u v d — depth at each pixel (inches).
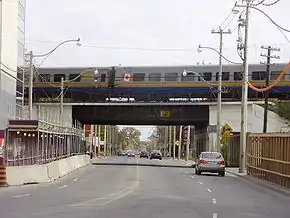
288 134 1040.8
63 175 1346.0
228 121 2233.0
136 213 585.9
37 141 1470.2
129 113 2317.9
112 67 2188.7
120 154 5502.0
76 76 2197.3
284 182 1055.6
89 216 551.2
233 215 593.3
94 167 1888.5
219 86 1905.8
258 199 812.0
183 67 2165.4
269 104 2351.1
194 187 1018.1
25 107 2233.0
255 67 2114.9
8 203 677.9
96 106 2278.5
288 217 590.9
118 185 1023.6
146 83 2156.7
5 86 1750.7
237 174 1517.0
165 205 679.1
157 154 3582.7
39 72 2224.4
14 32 1868.8
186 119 2298.2
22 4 2116.1
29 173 1049.5
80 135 2314.2
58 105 2229.3
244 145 1567.4
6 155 1401.3
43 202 692.7
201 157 1481.3
